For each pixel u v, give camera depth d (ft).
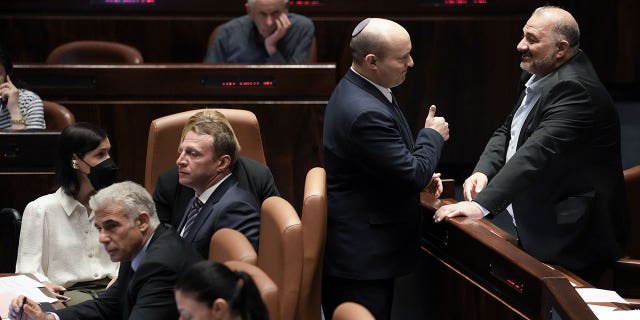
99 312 33.94
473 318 35.42
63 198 39.83
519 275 31.71
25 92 51.83
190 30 71.20
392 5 70.49
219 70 54.29
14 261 44.39
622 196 39.37
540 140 36.81
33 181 44.98
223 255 31.32
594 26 78.02
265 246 33.83
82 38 70.74
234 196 36.37
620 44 78.23
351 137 37.11
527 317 31.24
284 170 54.70
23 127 50.88
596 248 38.58
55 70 54.65
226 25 62.13
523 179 36.63
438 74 70.74
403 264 38.42
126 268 34.24
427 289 40.34
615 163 38.81
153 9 70.79
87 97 54.80
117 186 32.30
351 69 38.37
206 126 36.68
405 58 37.29
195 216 36.91
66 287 39.91
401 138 37.68
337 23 70.79
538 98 38.73
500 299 33.14
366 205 38.17
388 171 36.81
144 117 54.70
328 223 38.75
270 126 54.39
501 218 61.98
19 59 70.49
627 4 77.66
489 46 70.54
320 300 36.47
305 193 35.73
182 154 36.42
